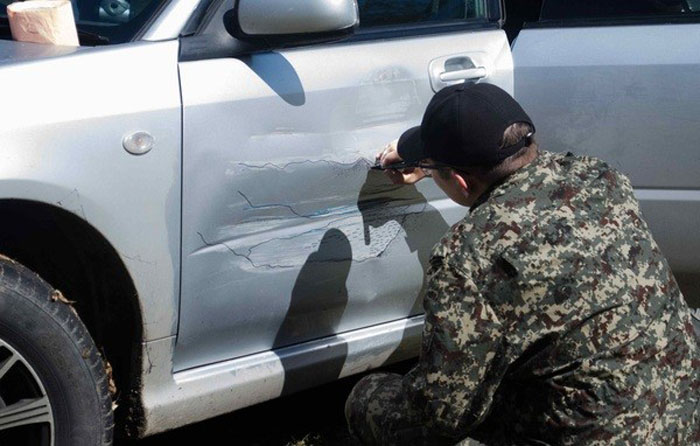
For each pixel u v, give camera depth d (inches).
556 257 84.9
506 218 86.0
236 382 111.7
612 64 130.5
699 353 91.2
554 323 85.1
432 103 91.4
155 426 108.3
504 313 85.7
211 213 105.4
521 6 135.0
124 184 99.3
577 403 86.2
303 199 111.6
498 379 87.4
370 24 118.7
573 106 131.5
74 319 99.9
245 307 110.7
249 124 106.3
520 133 88.5
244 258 108.8
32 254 104.3
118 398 109.2
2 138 92.7
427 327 87.4
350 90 113.3
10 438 101.2
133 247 101.0
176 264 104.3
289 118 109.0
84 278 106.2
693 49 130.3
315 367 117.0
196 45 105.7
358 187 115.3
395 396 101.5
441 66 120.6
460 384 86.7
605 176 89.9
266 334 114.1
